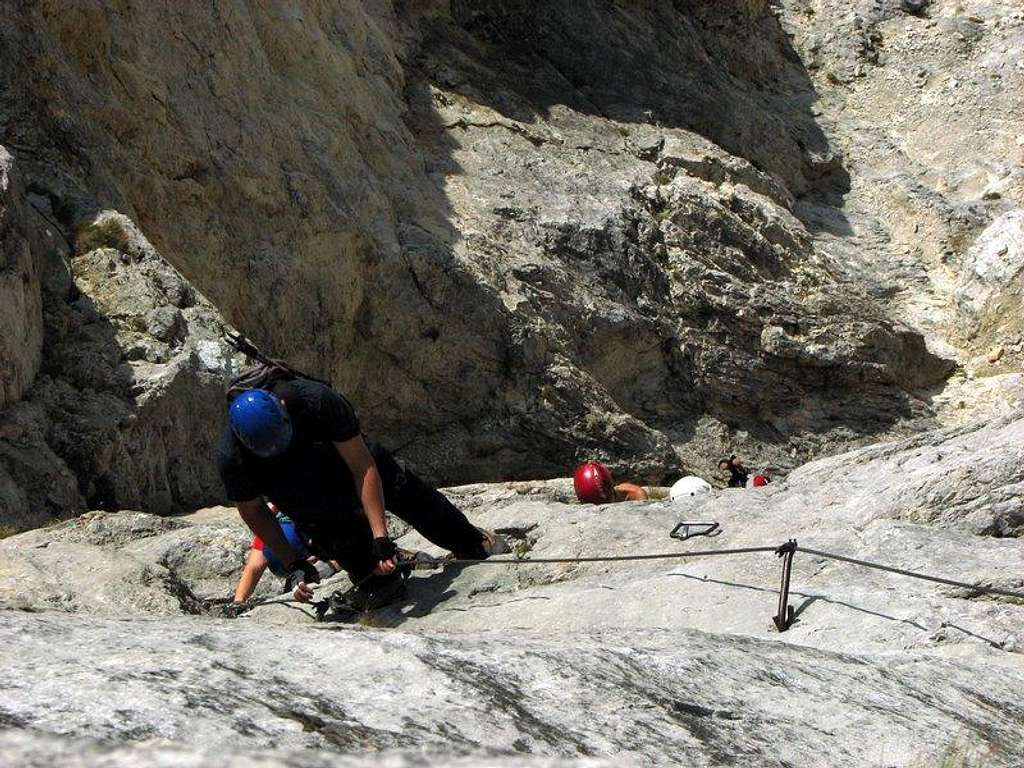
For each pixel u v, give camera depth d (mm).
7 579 5793
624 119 26281
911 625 5207
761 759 2635
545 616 6094
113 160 16422
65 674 2186
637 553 6832
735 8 30906
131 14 17453
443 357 19688
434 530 6848
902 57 32312
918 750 2885
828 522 6809
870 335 23875
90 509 13109
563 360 20500
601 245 22188
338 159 19688
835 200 28875
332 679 2471
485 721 2393
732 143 27609
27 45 16000
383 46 23344
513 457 19969
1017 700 3674
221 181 17734
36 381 13547
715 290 23141
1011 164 29031
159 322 14516
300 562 6324
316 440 6055
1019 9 33375
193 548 7930
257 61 19234
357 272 19031
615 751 2451
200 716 2043
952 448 7398
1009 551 6172
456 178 22344
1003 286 25266
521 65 26578
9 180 13281
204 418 14477
